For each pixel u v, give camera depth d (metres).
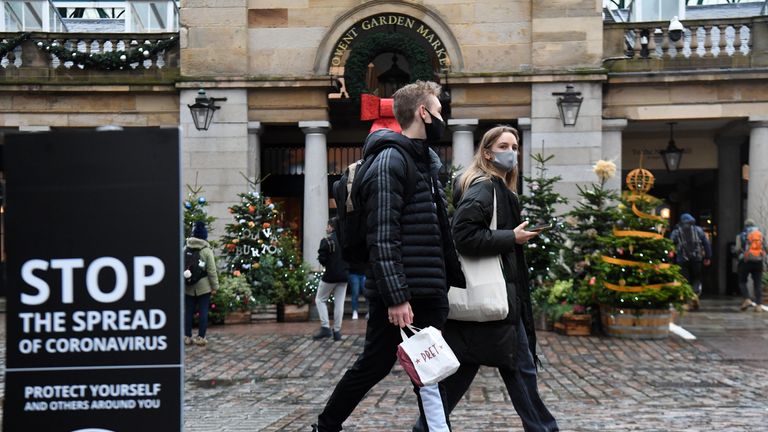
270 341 13.11
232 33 18.25
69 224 2.95
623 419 6.73
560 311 13.52
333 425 4.69
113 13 25.31
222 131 18.19
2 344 12.45
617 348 11.91
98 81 18.47
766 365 10.47
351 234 4.47
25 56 18.72
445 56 18.06
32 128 18.67
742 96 17.69
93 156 2.95
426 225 4.37
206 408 7.86
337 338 13.10
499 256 5.02
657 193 23.80
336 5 18.16
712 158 20.75
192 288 12.58
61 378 2.93
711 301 18.73
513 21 17.89
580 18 17.73
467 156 17.92
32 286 2.93
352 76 17.72
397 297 4.17
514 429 6.30
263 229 16.70
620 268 12.70
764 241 17.50
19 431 2.91
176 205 2.96
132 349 2.94
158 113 18.62
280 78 18.08
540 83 17.73
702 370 10.07
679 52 17.94
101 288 2.94
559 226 14.21
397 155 4.34
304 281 16.58
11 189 2.95
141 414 2.93
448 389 5.02
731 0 23.17
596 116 17.64
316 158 18.20
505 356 4.98
